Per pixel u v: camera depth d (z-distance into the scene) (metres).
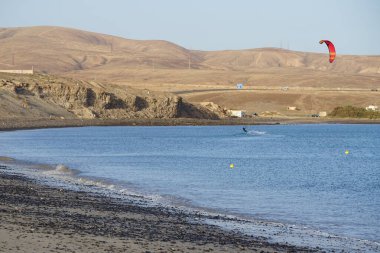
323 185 61.06
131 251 23.42
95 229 27.77
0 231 24.97
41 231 25.70
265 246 27.36
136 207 38.47
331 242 30.55
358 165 88.94
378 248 29.50
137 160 86.31
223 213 39.84
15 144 114.38
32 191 42.16
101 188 50.28
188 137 161.62
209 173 70.06
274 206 44.34
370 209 43.66
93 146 115.44
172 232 29.09
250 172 73.62
